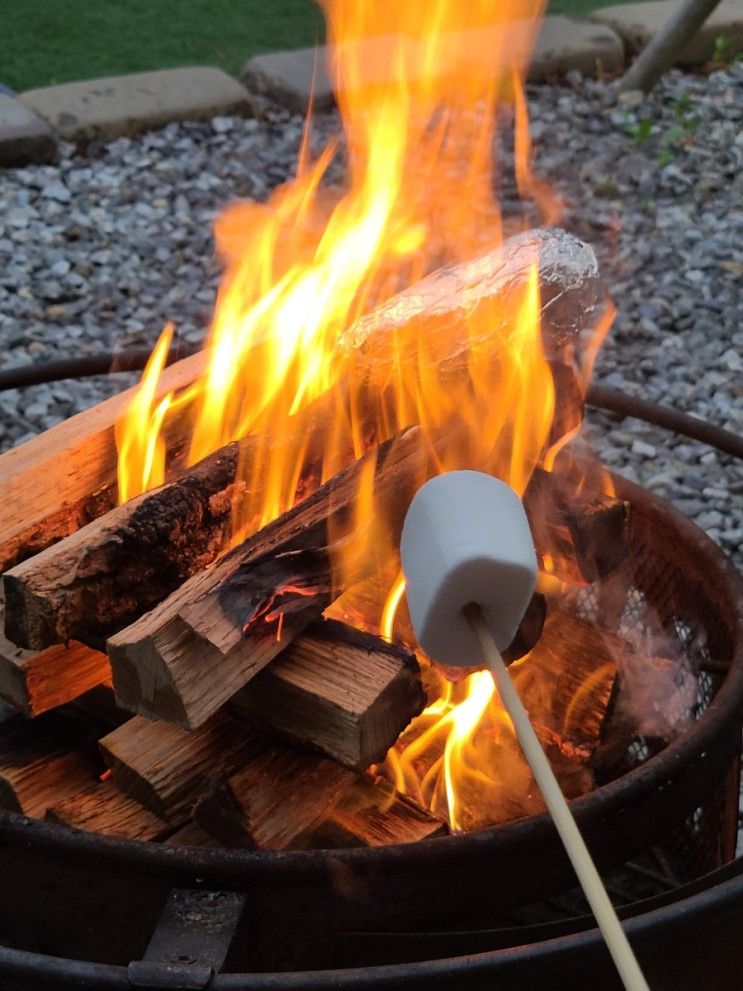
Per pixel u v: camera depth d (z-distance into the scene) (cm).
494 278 144
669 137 378
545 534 131
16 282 300
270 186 347
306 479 134
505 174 355
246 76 401
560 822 84
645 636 156
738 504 241
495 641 95
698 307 303
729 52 442
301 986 90
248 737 117
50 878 103
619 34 435
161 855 99
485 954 92
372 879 100
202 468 124
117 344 281
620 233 331
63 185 341
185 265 312
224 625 106
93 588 113
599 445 257
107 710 130
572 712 138
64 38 427
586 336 285
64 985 92
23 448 135
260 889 100
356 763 108
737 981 107
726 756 118
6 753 128
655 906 108
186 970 90
